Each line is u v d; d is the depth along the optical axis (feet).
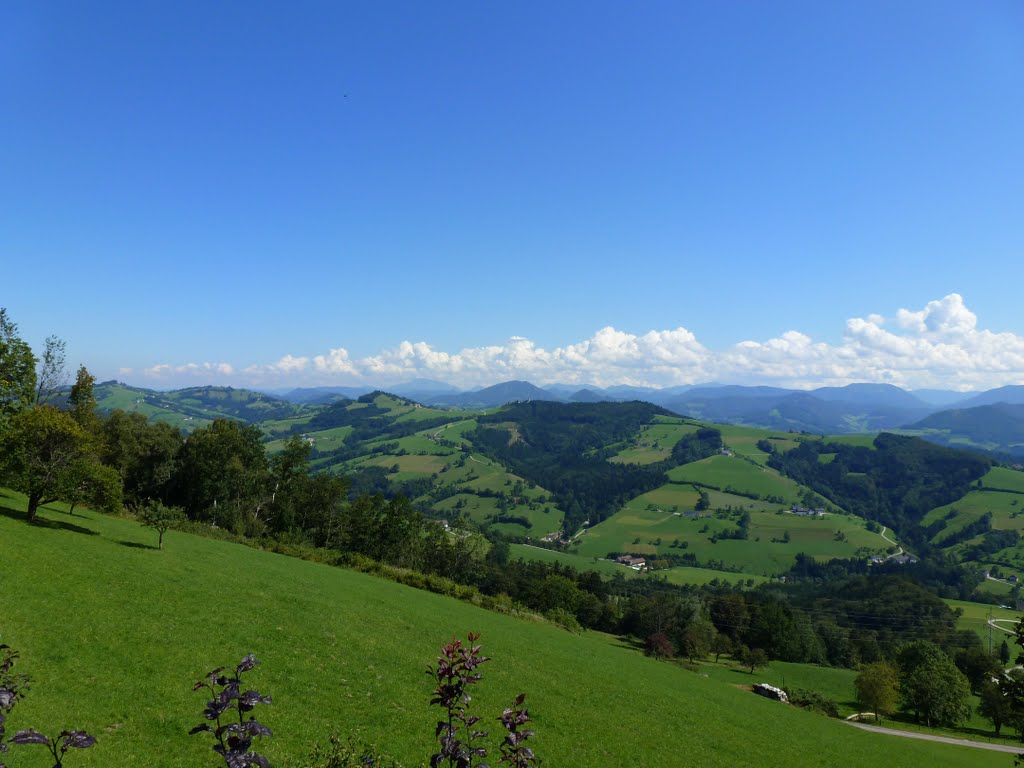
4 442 139.23
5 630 72.64
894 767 138.51
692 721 127.54
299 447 344.08
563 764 81.51
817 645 414.00
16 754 49.47
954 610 479.41
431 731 77.10
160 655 79.00
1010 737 273.13
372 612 148.97
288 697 77.25
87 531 158.71
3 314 164.86
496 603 253.44
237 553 202.69
